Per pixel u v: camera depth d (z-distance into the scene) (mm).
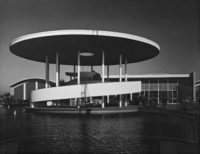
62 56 36531
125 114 26312
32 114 27250
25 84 51219
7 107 42094
